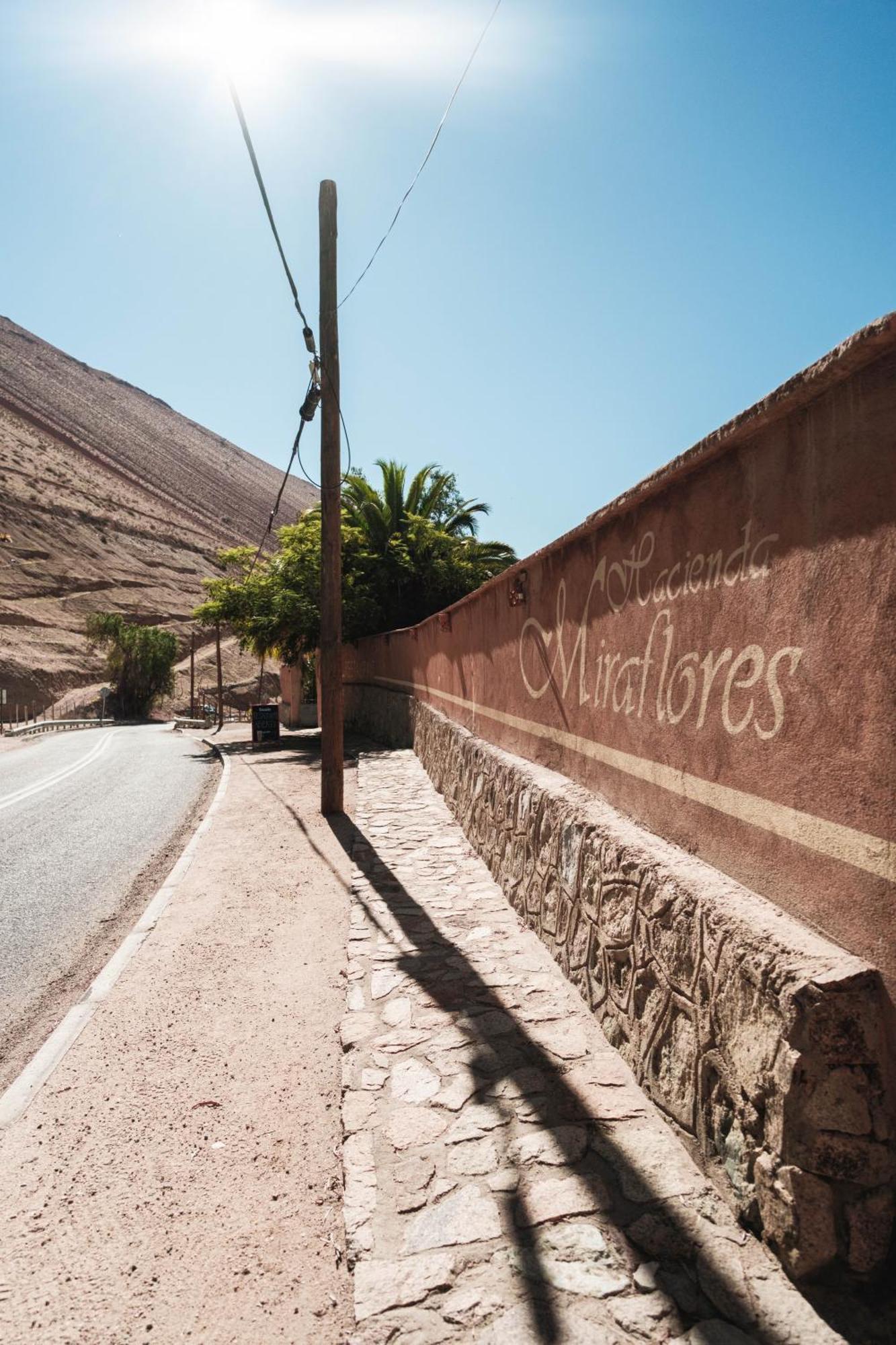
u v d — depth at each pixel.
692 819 3.08
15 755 23.33
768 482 2.52
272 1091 3.45
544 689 5.54
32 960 5.41
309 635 21.70
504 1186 2.57
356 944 4.99
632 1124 2.85
